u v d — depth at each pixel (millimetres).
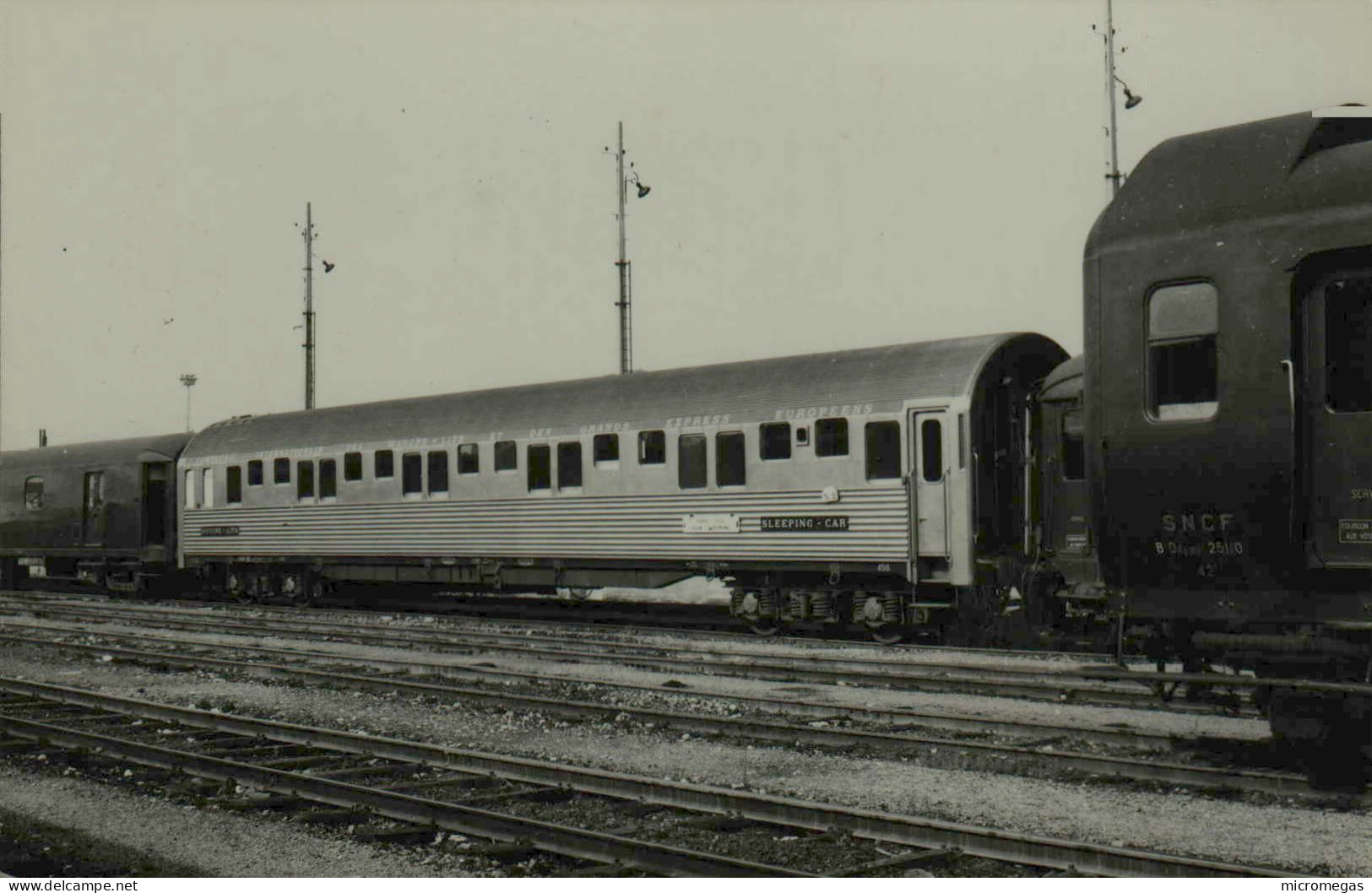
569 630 20781
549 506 21672
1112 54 25391
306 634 20703
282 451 26609
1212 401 8352
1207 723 10781
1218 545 8305
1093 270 8898
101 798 8992
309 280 43125
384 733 11445
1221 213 8320
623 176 35031
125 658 17406
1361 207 7754
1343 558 7852
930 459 17453
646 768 9602
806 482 18469
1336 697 8023
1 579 35688
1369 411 7793
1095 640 16672
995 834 6801
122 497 31031
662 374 21172
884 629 18500
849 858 6977
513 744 10664
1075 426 16719
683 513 19844
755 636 19250
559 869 6910
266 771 9023
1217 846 7094
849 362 18719
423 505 23703
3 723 11711
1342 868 6633
